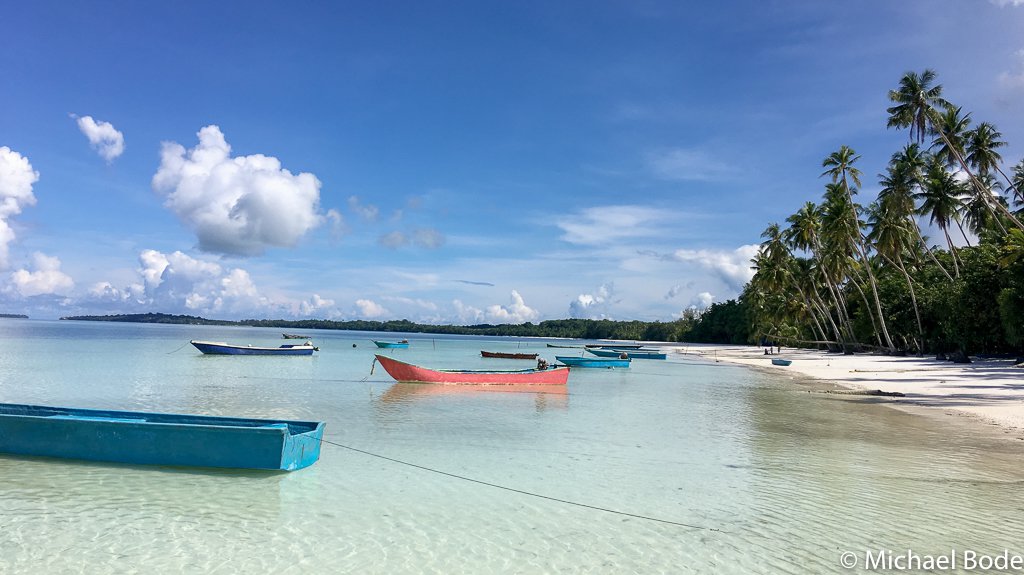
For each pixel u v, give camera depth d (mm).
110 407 21234
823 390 30328
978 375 35188
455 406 22172
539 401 24266
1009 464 13156
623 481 11648
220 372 36219
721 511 9797
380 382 30688
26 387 27375
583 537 8602
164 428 11656
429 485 11172
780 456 13961
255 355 50281
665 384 33781
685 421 19375
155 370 36844
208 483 10875
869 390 28031
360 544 8188
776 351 80312
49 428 12047
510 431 16984
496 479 11680
